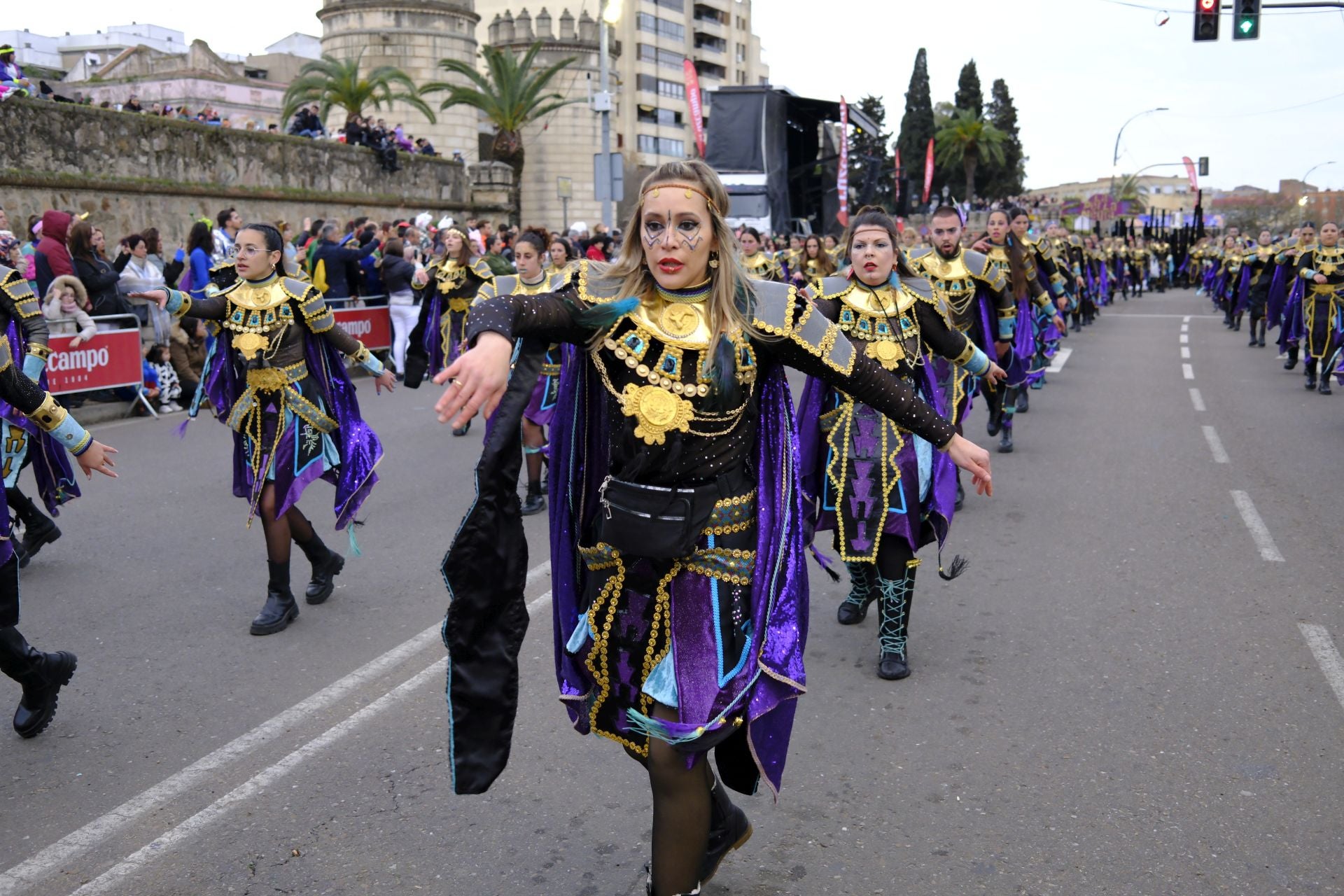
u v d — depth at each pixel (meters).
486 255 12.66
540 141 49.47
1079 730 4.13
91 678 4.67
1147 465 9.02
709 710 2.51
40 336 4.76
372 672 4.72
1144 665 4.76
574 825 3.48
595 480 2.66
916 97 69.19
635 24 71.50
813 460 4.75
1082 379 14.66
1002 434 9.65
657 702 2.56
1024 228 9.52
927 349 4.82
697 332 2.50
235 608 5.57
